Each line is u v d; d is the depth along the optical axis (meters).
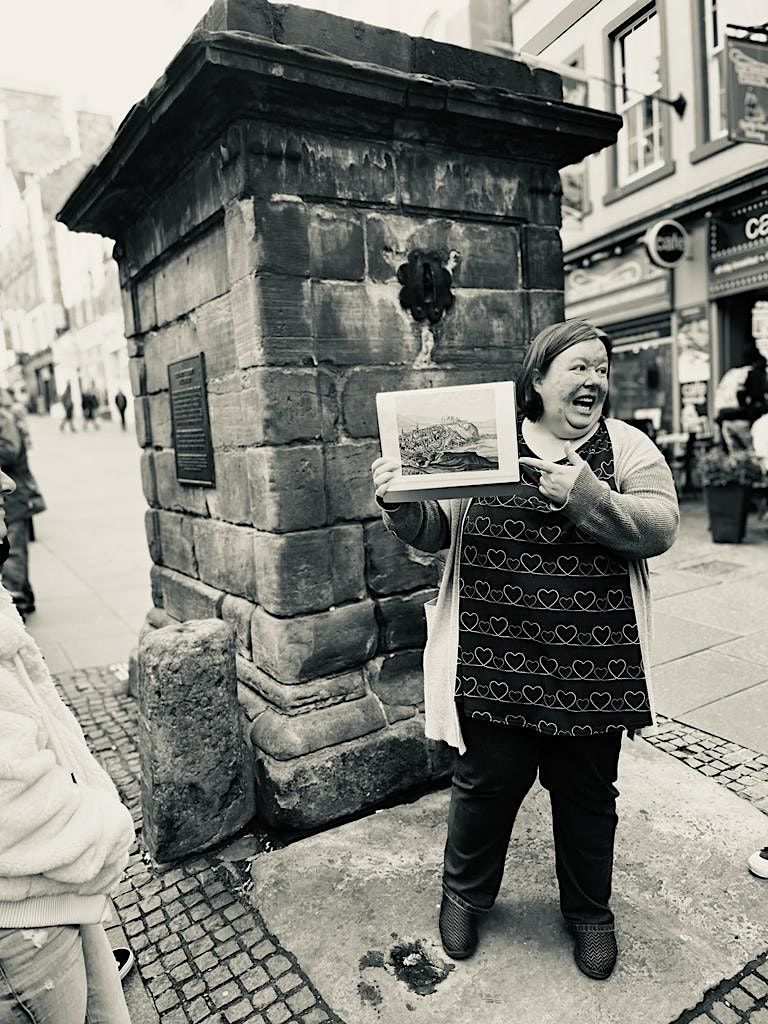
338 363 2.93
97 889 1.26
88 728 4.07
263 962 2.19
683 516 8.82
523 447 1.94
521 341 3.41
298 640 2.90
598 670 1.87
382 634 3.09
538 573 1.88
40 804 1.17
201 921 2.38
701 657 4.45
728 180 8.34
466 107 2.90
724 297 9.43
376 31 2.82
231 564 3.35
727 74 5.92
